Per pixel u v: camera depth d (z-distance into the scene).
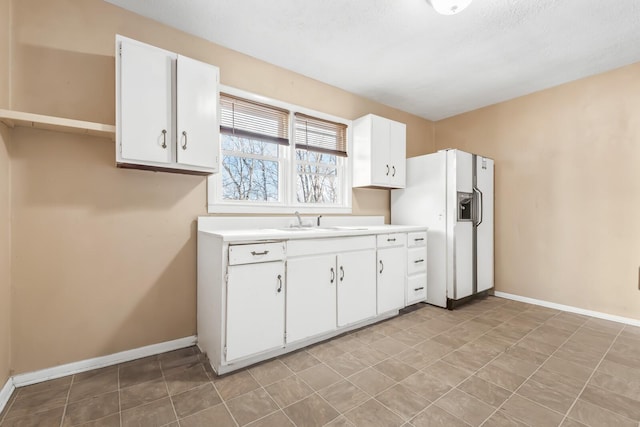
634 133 2.69
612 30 2.20
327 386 1.71
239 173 3.13
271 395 1.62
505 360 2.02
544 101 3.27
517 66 2.77
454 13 1.93
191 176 2.27
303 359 2.04
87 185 1.88
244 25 2.18
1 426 1.37
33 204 1.73
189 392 1.65
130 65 1.76
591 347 2.22
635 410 1.50
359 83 3.13
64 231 1.82
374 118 3.13
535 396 1.62
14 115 1.47
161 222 2.14
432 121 4.38
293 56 2.61
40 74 1.75
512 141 3.53
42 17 1.76
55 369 1.78
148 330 2.09
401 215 3.64
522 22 2.11
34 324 1.73
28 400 1.56
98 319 1.92
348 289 2.42
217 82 2.08
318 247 2.23
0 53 1.56
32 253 1.73
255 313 1.90
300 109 2.88
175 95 1.91
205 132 2.01
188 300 2.26
